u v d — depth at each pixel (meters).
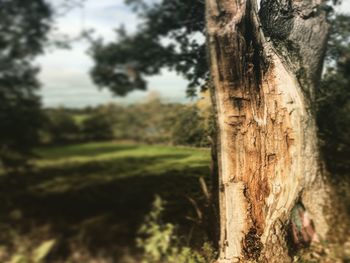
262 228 3.91
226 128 3.83
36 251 2.89
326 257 4.10
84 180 4.43
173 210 4.60
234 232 3.89
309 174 4.27
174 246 3.86
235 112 3.80
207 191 4.61
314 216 4.35
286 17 4.65
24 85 4.28
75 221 3.77
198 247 4.13
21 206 3.80
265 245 3.88
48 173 4.38
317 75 4.79
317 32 4.70
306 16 4.65
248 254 3.86
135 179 4.70
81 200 4.15
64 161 4.52
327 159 5.40
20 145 4.26
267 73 4.04
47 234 3.35
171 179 4.93
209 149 5.18
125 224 3.97
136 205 4.37
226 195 3.91
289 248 4.11
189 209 4.66
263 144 3.93
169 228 3.62
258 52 3.97
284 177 4.03
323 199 4.46
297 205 4.30
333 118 5.60
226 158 3.88
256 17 3.95
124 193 4.46
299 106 4.12
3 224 3.43
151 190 4.63
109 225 3.80
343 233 4.39
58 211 3.86
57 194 4.14
